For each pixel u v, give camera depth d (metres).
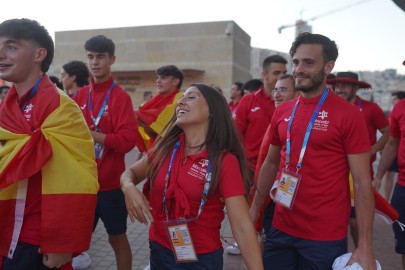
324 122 2.30
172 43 20.30
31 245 2.04
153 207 2.05
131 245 4.83
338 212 2.30
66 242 1.97
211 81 19.84
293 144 2.40
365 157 2.26
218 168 1.88
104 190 3.29
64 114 2.04
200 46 19.97
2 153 1.97
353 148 2.25
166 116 4.39
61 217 1.95
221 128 1.98
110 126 3.31
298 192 2.35
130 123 3.30
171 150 2.04
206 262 1.95
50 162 1.99
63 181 1.97
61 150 2.00
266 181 2.76
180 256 1.94
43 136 1.97
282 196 2.42
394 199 3.56
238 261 4.42
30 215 2.05
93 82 3.46
